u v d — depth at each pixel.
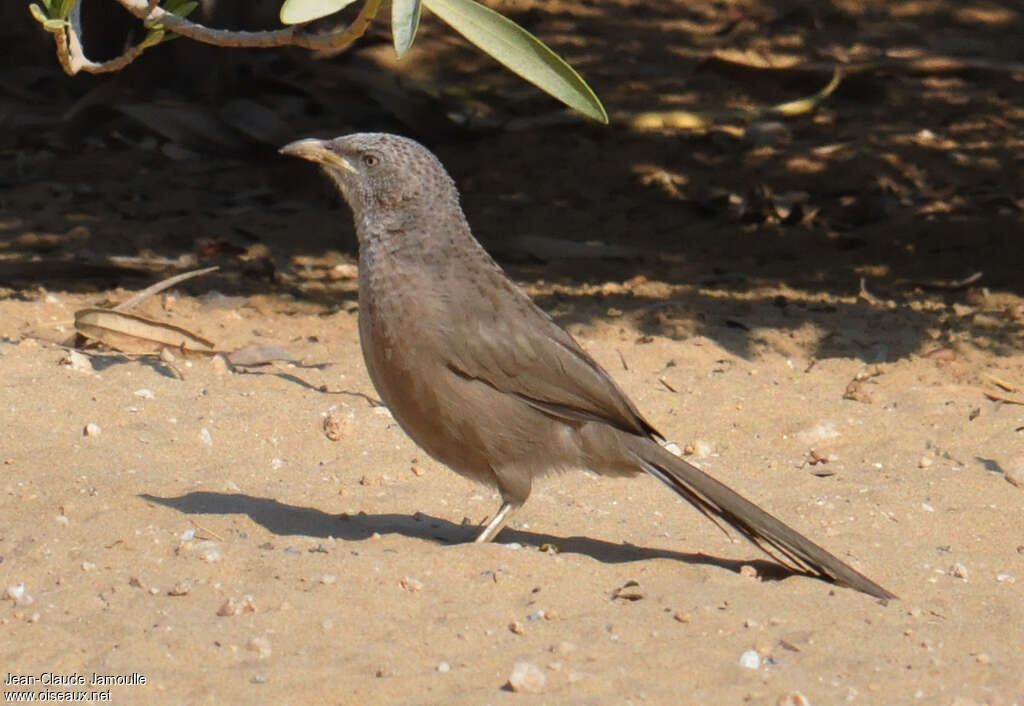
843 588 8.72
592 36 27.56
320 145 9.09
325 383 12.76
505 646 7.62
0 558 8.59
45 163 22.19
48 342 13.38
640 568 8.85
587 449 9.05
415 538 9.22
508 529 9.80
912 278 17.94
